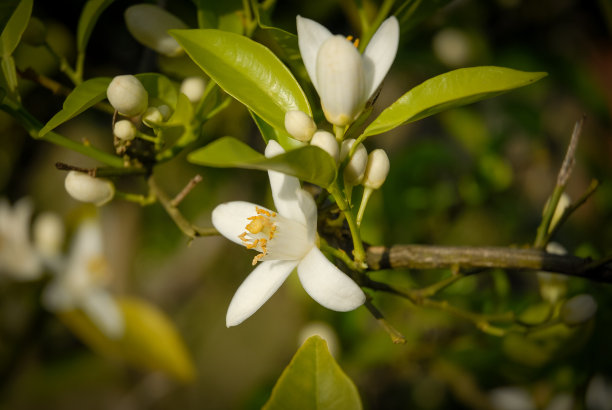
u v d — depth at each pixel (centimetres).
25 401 49
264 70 29
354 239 29
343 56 27
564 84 49
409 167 46
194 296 58
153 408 59
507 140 49
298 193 27
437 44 47
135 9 32
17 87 31
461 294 42
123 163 32
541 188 53
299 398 27
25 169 50
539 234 31
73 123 46
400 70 48
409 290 31
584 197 30
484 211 48
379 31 28
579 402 38
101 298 43
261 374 60
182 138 31
